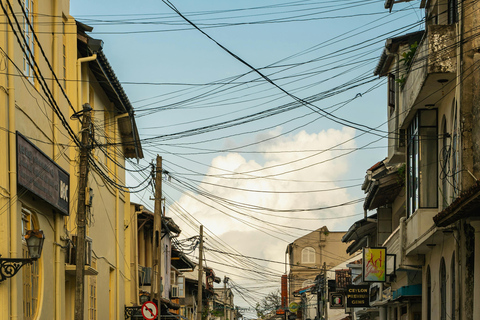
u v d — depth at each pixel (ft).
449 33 49.83
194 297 162.61
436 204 57.00
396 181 78.23
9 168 41.55
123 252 85.81
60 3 57.31
